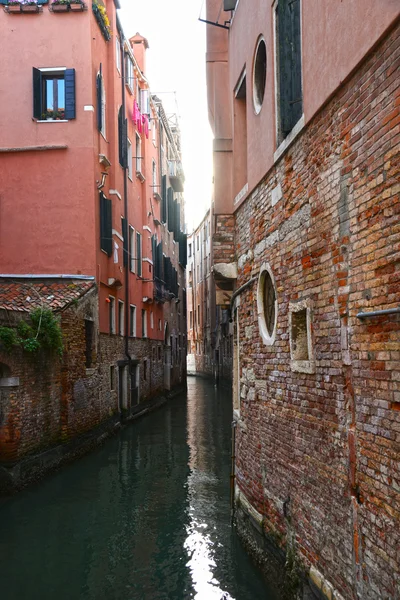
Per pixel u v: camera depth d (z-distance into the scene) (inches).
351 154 172.9
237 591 260.8
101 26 689.0
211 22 350.3
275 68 251.1
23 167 645.9
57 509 391.5
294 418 230.5
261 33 271.6
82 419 576.1
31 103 648.4
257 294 285.1
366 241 163.8
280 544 247.3
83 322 590.2
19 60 649.6
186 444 637.3
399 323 146.3
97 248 650.8
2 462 421.4
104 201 681.0
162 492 433.7
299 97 236.2
